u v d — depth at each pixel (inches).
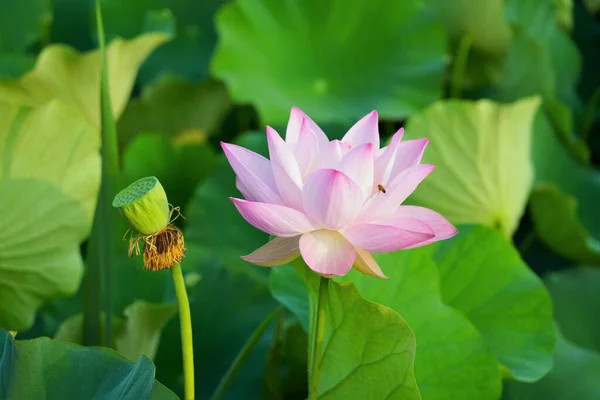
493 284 83.8
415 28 117.6
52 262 81.0
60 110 79.0
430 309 78.7
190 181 108.4
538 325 82.7
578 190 111.4
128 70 94.0
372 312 70.1
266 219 67.1
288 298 80.7
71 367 69.7
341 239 67.8
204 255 89.0
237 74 110.5
